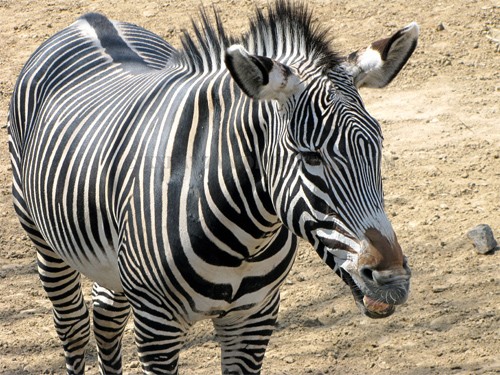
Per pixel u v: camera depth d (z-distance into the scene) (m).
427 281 12.91
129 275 8.27
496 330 11.62
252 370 8.78
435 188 15.58
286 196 7.17
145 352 8.38
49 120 9.64
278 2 7.93
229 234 7.79
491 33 21.69
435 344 11.42
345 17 22.48
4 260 14.07
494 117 18.08
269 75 7.01
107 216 8.59
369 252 6.84
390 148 17.06
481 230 13.55
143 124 8.40
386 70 7.49
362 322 12.04
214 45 8.38
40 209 9.50
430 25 22.05
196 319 8.30
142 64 9.98
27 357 11.55
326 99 7.00
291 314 12.34
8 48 21.86
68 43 10.55
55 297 10.31
